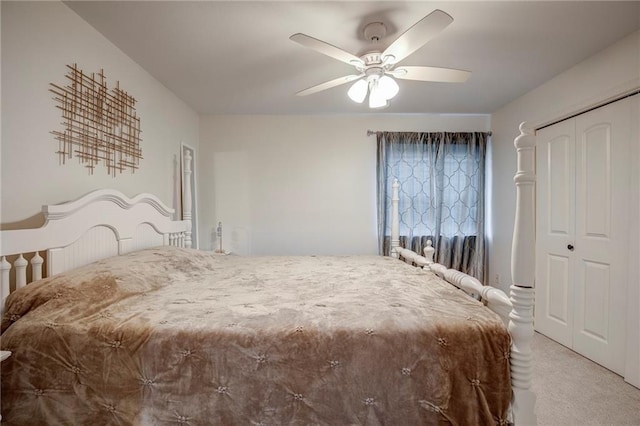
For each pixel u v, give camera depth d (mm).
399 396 998
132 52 2111
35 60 1440
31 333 1033
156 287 1514
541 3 1630
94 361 1016
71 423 1000
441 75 1832
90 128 1797
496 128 3469
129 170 2186
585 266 2309
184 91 2836
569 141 2463
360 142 3625
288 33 1896
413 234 3570
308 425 988
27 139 1401
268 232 3609
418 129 3637
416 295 1412
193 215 3387
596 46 2078
